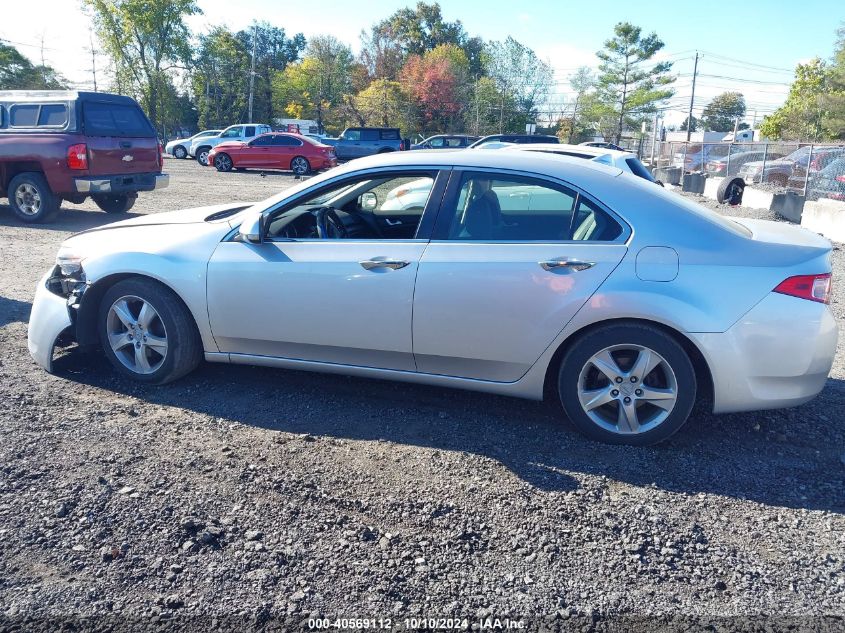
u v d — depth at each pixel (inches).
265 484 131.5
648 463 143.3
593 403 149.8
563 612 99.3
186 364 176.4
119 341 178.4
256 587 103.0
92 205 565.3
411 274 154.0
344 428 157.6
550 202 153.3
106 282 179.2
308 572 106.6
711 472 140.6
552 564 109.9
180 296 171.5
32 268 320.2
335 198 183.9
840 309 282.8
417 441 151.9
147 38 2330.2
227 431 154.5
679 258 143.3
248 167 1077.8
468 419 163.6
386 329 157.8
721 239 145.3
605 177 153.6
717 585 105.7
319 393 177.3
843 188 625.0
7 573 104.6
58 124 439.8
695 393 147.0
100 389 176.6
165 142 2495.1
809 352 141.6
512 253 149.9
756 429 161.3
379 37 3329.2
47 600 99.2
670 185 1040.2
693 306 141.0
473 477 136.3
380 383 184.5
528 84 2748.5
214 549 111.4
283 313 164.4
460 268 151.3
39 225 450.3
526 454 146.4
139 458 140.1
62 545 111.3
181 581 103.8
